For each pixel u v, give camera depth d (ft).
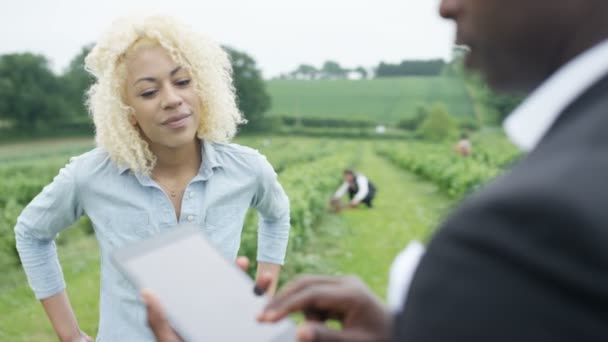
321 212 36.68
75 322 7.09
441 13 2.30
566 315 1.42
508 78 2.21
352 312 2.89
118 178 6.35
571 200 1.46
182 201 6.46
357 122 245.24
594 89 1.80
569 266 1.42
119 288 6.26
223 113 6.74
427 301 1.66
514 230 1.51
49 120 217.36
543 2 1.89
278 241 7.88
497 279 1.50
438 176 52.13
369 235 30.58
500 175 1.88
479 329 1.51
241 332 3.29
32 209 6.61
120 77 6.20
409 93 274.77
